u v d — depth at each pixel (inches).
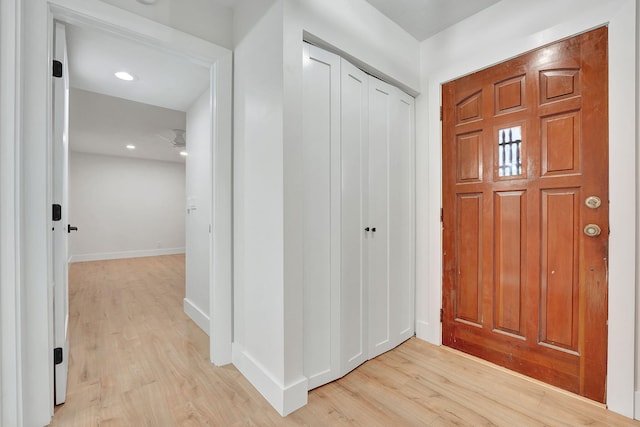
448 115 80.3
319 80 61.6
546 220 63.1
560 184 61.1
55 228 56.2
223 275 72.1
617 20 53.7
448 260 80.5
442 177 81.8
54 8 50.6
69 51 76.3
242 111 68.1
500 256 70.4
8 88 45.5
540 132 63.9
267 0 58.4
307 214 59.6
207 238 94.1
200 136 102.7
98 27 55.7
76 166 233.0
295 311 56.1
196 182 105.6
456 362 72.7
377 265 76.0
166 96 105.3
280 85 54.4
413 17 76.1
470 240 76.0
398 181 82.6
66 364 60.5
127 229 255.6
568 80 60.0
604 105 55.6
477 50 74.4
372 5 71.3
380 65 73.7
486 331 72.8
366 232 72.6
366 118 72.6
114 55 78.2
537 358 64.3
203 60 69.7
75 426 50.4
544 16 63.4
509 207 68.8
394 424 51.1
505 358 69.4
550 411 54.4
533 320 65.0
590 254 57.2
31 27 48.4
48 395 50.5
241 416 53.2
